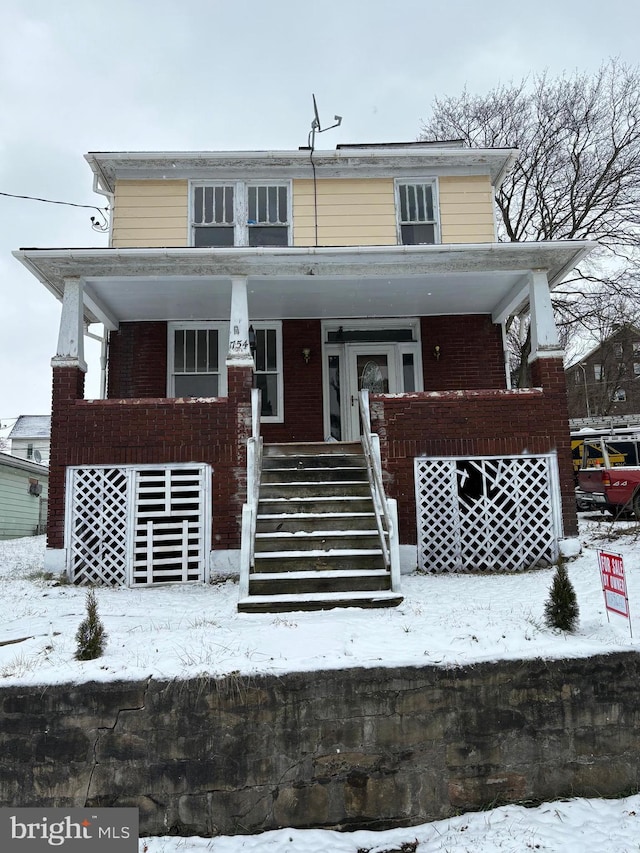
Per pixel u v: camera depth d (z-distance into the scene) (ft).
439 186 36.96
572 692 14.23
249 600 19.66
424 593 22.38
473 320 36.78
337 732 13.51
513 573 26.73
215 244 35.81
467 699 13.94
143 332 35.63
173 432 27.99
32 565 35.53
